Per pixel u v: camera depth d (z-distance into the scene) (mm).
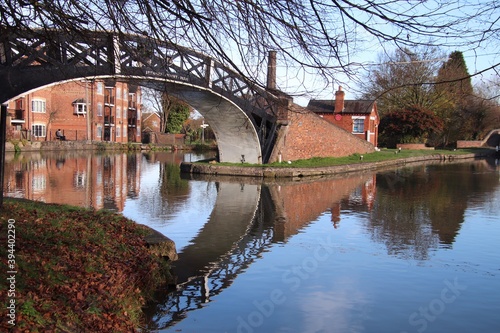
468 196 18469
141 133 66062
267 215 14102
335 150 33188
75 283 6023
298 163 27781
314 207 15594
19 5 4895
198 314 6773
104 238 8094
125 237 8602
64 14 4730
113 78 8578
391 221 13281
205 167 25922
